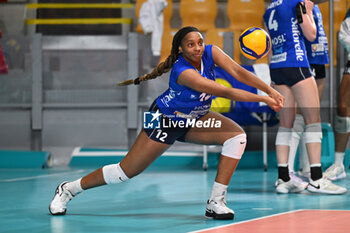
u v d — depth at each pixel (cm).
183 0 2089
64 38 2022
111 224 704
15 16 2172
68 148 1955
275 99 678
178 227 671
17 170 1716
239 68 702
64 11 2192
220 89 669
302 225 660
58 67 2022
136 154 733
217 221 714
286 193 1039
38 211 835
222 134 723
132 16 2203
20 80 1966
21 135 1961
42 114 1959
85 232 647
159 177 1430
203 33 2098
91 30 2172
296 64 1014
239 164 1784
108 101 1986
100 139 1966
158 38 1966
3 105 1955
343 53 1772
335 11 1764
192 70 687
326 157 1531
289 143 1064
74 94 1989
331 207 832
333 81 1636
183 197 999
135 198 988
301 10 1003
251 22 2089
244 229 639
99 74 2000
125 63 2022
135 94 1952
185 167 1803
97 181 770
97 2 2209
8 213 816
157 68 751
